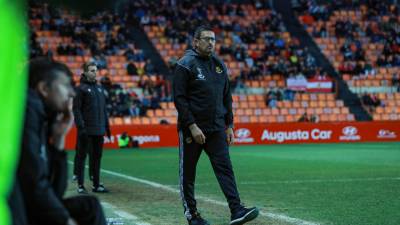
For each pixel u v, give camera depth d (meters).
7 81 1.68
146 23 40.19
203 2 42.88
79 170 10.56
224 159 6.81
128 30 39.62
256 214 6.62
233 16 42.75
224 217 7.64
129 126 30.34
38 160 2.57
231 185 6.75
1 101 1.70
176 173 15.12
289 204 8.77
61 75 2.89
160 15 41.09
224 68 6.96
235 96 36.47
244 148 28.17
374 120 37.12
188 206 6.85
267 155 22.48
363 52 40.84
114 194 10.45
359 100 37.97
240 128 32.59
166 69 38.03
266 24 42.25
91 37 37.00
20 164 2.52
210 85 6.75
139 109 33.34
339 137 33.94
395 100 38.25
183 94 6.72
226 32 41.22
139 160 20.50
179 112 6.71
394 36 42.59
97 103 10.47
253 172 15.02
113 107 32.91
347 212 7.87
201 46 6.76
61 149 3.06
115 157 22.30
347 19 43.84
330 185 11.56
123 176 14.36
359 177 13.30
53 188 3.05
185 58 6.75
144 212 8.15
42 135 2.77
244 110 36.06
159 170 16.16
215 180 12.79
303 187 11.24
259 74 37.69
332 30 43.16
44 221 2.68
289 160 19.64
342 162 18.44
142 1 40.69
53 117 2.98
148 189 11.29
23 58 1.69
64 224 2.70
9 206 2.15
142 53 37.78
